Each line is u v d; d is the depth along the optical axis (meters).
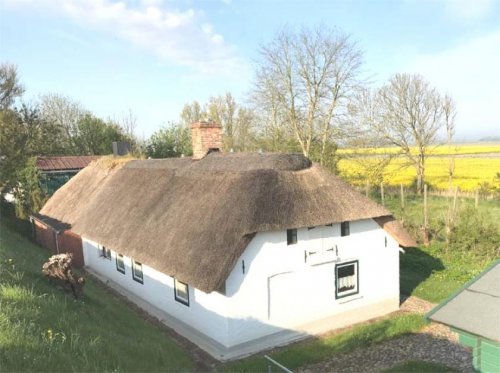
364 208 12.86
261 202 11.37
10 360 5.77
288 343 11.77
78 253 19.84
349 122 32.53
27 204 27.09
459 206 27.12
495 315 5.76
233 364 10.40
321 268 12.62
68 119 52.28
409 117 39.12
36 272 11.80
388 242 14.09
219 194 12.41
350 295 13.26
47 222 21.09
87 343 7.60
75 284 10.87
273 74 33.31
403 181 44.59
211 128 16.53
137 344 9.30
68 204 21.73
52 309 8.65
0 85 40.16
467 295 6.32
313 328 12.45
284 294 11.91
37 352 6.34
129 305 14.73
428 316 6.31
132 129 56.72
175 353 10.30
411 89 39.12
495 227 19.88
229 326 10.90
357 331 12.05
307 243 12.28
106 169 21.69
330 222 12.09
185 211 12.93
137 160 20.36
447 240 20.08
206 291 9.97
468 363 10.05
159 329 12.62
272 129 35.22
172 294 13.11
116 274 16.73
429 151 45.38
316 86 32.47
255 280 11.33
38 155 33.53
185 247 11.53
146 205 15.14
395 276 14.27
